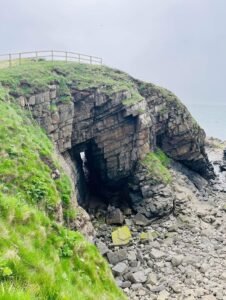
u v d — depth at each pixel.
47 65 43.44
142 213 40.38
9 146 20.67
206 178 58.94
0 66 43.16
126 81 48.44
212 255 31.58
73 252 13.00
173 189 44.03
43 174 19.95
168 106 51.94
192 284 26.86
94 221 39.44
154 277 27.81
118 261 30.69
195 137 54.59
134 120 43.66
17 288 7.38
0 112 25.86
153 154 47.34
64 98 38.84
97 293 11.84
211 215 41.34
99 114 41.91
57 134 37.53
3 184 17.16
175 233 36.56
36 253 10.37
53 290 8.35
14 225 11.49
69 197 22.39
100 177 45.91
